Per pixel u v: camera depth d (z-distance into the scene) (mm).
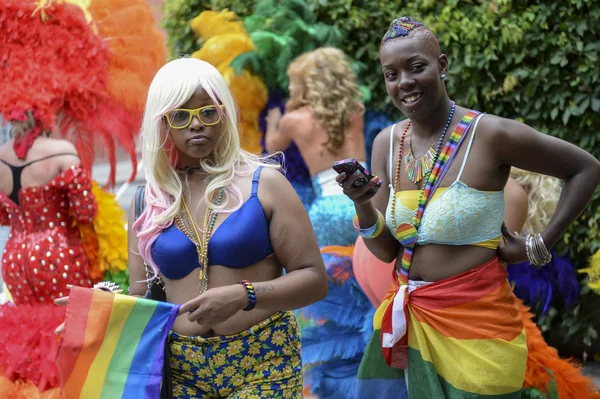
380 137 2947
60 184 3992
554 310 4984
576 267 5023
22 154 4023
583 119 4902
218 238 2434
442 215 2668
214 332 2465
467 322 2676
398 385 2902
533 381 3490
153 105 2457
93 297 2430
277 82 5109
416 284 2770
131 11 4320
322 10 5262
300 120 4496
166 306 2406
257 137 5141
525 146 2648
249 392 2438
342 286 4109
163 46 4484
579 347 5215
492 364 2631
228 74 5008
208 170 2492
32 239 4016
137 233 2518
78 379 2430
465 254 2709
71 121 4219
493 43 4898
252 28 5117
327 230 4324
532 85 4914
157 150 2496
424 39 2676
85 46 4168
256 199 2465
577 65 4859
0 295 4180
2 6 4066
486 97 5031
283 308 2402
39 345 3816
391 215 2814
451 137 2711
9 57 4066
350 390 4090
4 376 3795
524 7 4875
